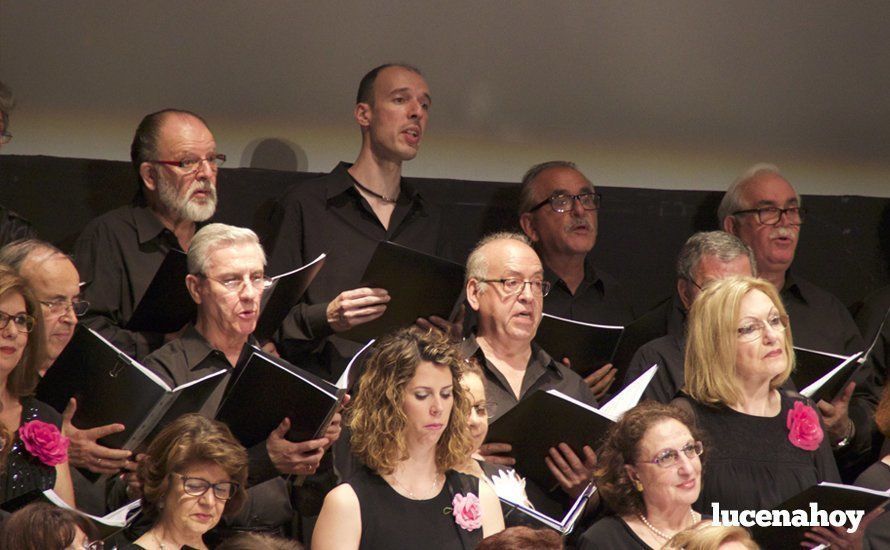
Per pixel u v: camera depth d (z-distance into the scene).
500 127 14.20
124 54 13.20
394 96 12.22
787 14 14.84
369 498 8.10
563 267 13.11
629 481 8.69
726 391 9.47
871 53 15.02
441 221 12.80
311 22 13.69
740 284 9.67
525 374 10.63
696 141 14.70
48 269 9.18
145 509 8.09
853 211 14.71
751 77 14.80
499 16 14.19
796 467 9.41
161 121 11.42
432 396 8.21
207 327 9.86
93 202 12.91
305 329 10.73
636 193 14.27
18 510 7.03
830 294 13.41
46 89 13.02
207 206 11.44
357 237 12.23
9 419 8.41
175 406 8.68
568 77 14.38
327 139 13.74
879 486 9.95
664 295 14.29
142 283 11.27
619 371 11.73
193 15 13.38
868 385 12.99
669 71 14.62
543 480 9.53
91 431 8.57
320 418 8.61
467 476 8.45
